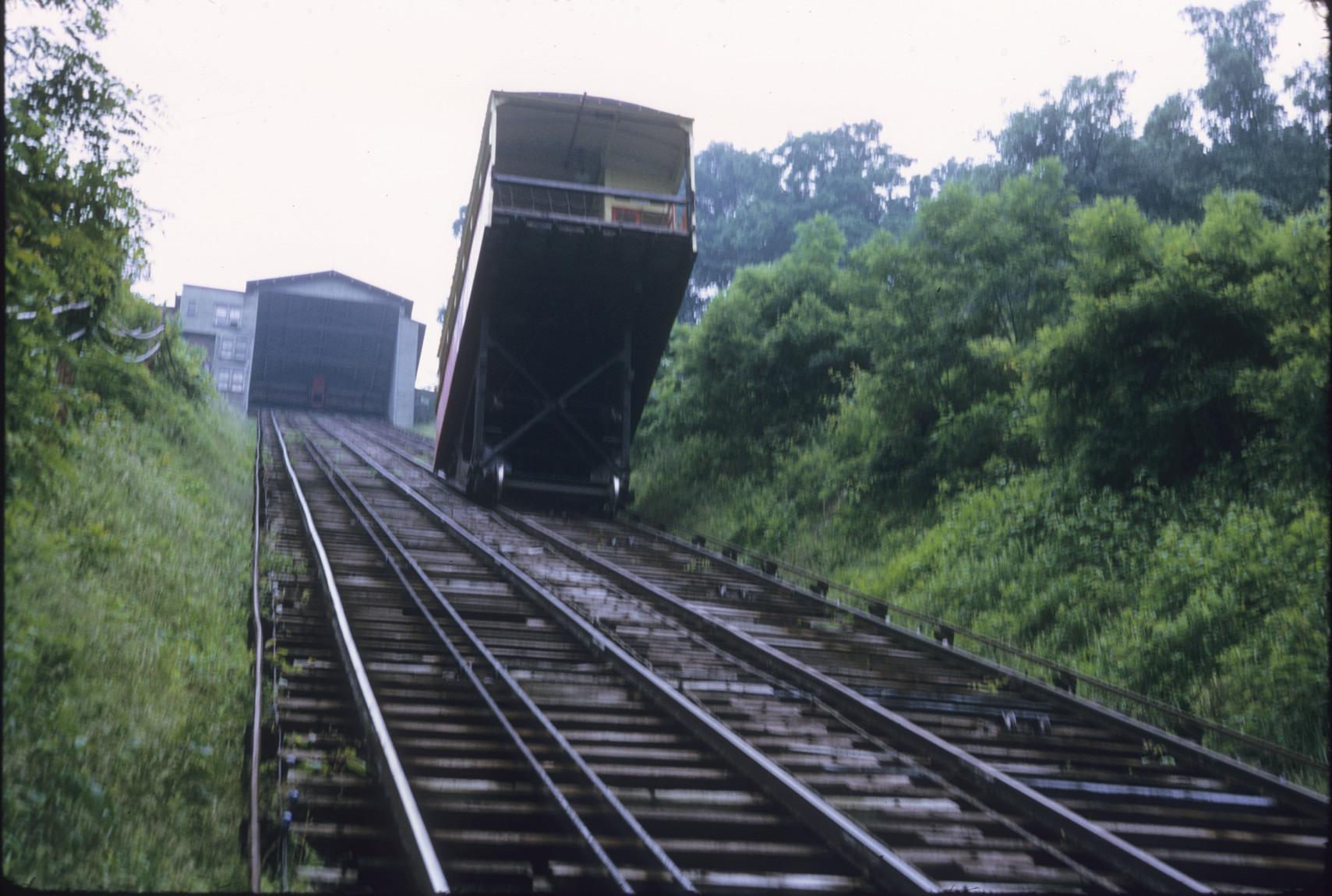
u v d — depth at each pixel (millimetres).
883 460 18594
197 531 14117
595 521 21859
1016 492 15422
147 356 19703
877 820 6668
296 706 7988
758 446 23375
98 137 9812
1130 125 37000
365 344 67500
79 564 9406
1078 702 9820
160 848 5523
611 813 6277
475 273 19484
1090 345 13883
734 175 67812
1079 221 15125
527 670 9594
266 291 64438
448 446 25922
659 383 27531
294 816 6098
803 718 8984
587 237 18750
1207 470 13055
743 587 15695
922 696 9984
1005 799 7141
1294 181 32375
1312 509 10812
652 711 8695
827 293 25375
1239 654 9977
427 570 14344
